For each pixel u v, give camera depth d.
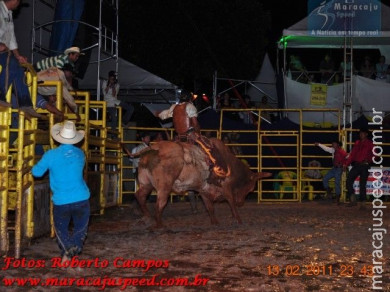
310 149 17.14
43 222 9.23
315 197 17.62
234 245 9.16
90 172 12.23
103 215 13.46
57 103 9.62
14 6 8.84
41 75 10.83
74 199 7.39
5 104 7.84
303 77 21.61
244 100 20.55
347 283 6.85
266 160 17.23
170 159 10.66
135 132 17.66
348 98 19.00
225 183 11.47
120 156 15.37
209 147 11.10
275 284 6.76
